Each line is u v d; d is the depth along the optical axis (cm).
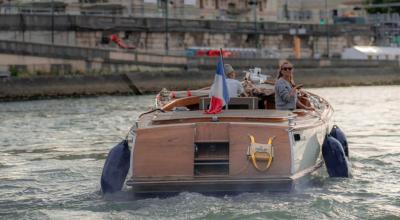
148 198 3291
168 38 16438
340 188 3622
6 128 7162
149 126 3409
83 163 4759
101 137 6206
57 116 8462
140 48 15975
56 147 5609
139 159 3350
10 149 5569
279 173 3309
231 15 19788
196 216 3064
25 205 3484
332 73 15588
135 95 12975
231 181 3256
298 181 3350
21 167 4656
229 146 3334
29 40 14200
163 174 3331
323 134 3872
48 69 13150
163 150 3350
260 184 3272
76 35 14850
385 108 9038
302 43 19188
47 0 16138
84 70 13500
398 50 19238
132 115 8362
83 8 16788
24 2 16112
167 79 13512
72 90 12494
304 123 3553
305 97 4250
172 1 18250
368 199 3434
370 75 16088
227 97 3556
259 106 4088
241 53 16762
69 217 3200
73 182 4059
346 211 3194
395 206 3306
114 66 13800
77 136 6325
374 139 5750
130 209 3209
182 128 3369
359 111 8600
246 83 4272
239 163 3312
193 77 13775
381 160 4575
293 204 3231
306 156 3522
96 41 15150
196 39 17012
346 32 19862
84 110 9312
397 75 16388
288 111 3641
